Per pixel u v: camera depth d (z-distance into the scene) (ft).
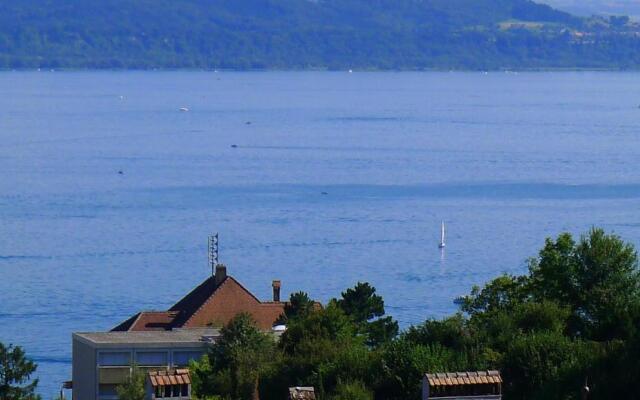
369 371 607.37
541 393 567.59
